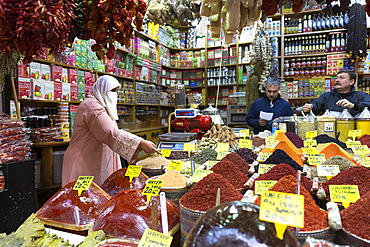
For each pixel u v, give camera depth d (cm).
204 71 614
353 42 414
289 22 489
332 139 212
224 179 105
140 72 527
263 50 426
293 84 484
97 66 405
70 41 136
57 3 103
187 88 625
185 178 136
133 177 140
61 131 335
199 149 234
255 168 156
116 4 128
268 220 64
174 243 104
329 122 239
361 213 79
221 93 606
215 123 311
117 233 98
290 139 225
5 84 276
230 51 579
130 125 445
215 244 61
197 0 206
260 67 444
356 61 448
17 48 99
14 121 224
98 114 197
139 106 557
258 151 206
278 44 498
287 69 487
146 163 183
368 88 457
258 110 359
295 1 164
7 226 192
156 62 572
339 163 143
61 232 106
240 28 200
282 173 121
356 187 103
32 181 214
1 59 152
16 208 199
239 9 182
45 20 96
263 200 67
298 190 77
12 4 93
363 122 230
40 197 310
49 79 321
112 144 188
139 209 104
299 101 493
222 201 95
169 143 260
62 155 308
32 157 301
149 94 554
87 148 205
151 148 179
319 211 88
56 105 353
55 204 117
